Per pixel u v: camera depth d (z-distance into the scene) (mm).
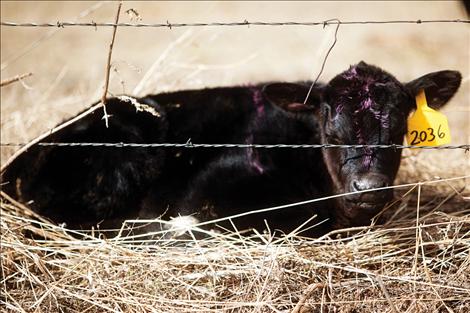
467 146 6602
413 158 9258
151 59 16672
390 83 7375
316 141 8023
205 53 16391
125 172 7578
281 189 7984
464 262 6316
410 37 18188
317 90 7672
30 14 20188
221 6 21547
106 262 6434
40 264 6359
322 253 6609
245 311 5977
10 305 5969
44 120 10305
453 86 7621
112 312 6078
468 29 18234
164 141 8008
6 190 7363
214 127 8414
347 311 5879
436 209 7535
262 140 8320
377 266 6633
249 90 8719
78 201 7473
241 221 7574
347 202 7156
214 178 8109
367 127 7090
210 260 6570
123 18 14797
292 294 6090
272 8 21500
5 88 12883
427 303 5914
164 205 7914
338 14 20641
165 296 6152
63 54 17047
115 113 7758
